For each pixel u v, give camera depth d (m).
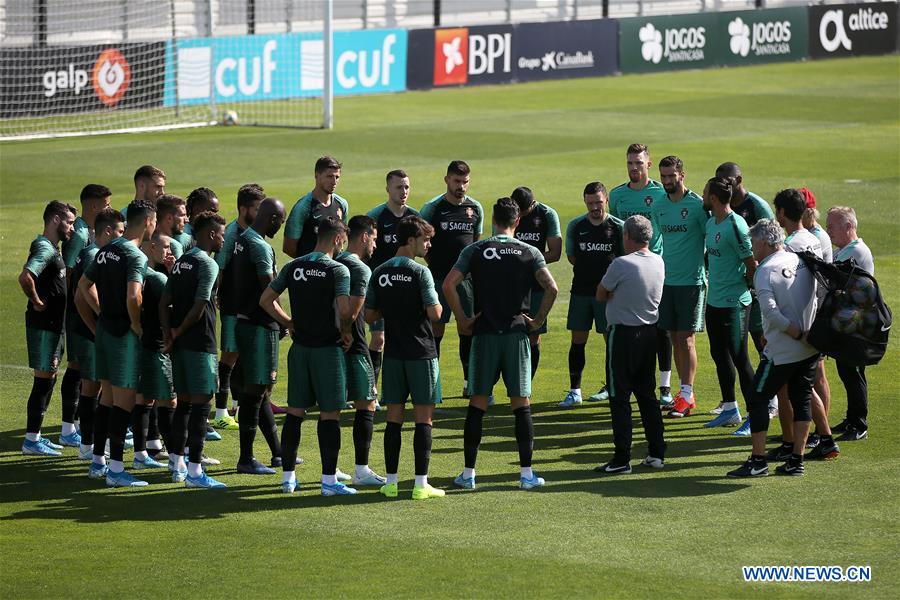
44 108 78.12
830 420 26.89
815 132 74.12
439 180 58.06
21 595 17.69
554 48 104.75
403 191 28.59
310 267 21.94
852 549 19.25
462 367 32.19
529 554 19.12
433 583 17.95
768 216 27.95
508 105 88.62
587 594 17.48
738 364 26.52
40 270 24.41
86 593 17.73
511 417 27.66
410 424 27.12
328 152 67.75
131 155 67.31
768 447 25.09
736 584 17.84
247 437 23.62
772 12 116.75
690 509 21.25
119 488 22.86
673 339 27.98
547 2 128.00
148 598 17.52
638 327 23.42
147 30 100.19
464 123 79.31
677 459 24.45
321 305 21.92
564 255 44.72
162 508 21.66
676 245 27.41
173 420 23.19
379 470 23.91
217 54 86.12
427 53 98.19
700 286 27.47
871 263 24.89
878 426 26.25
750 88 98.00
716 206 26.05
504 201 22.69
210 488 22.80
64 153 68.19
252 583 18.03
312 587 17.84
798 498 21.77
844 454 24.39
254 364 23.30
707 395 29.41
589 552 19.19
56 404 28.77
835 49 120.75
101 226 23.45
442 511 21.31
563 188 55.88
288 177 59.47
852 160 63.62
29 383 30.20
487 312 22.39
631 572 18.33
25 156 67.00
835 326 22.19
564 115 82.75
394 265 22.00
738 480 22.91
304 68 90.94
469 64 100.38
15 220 49.66
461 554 19.16
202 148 69.81
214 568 18.67
